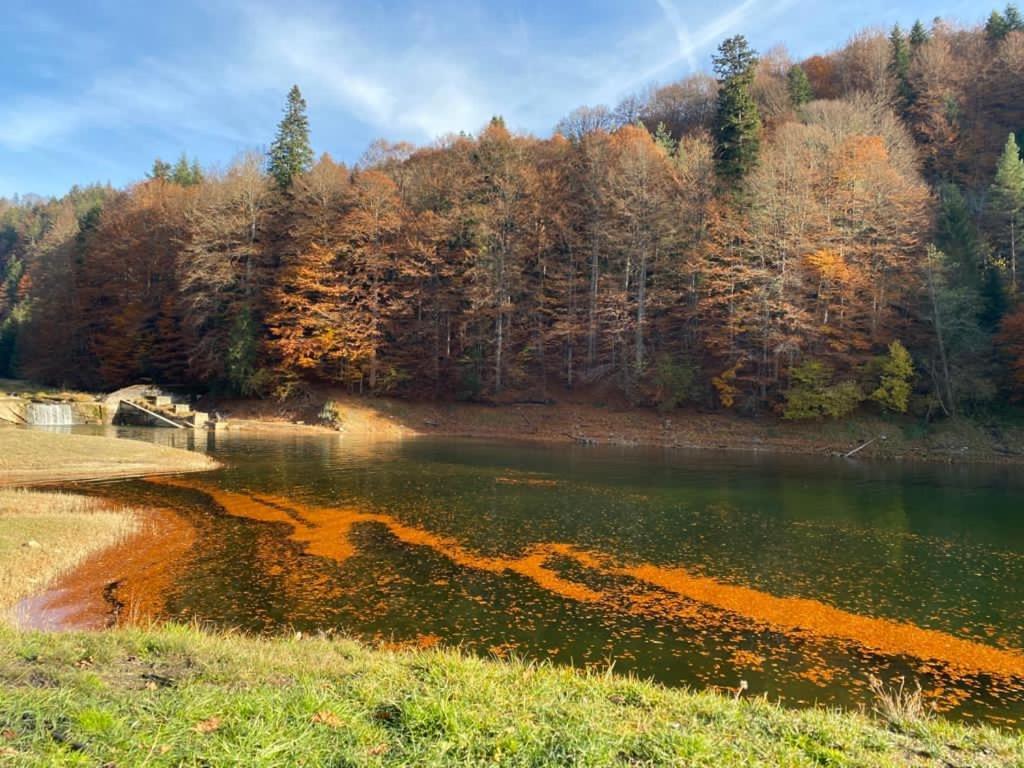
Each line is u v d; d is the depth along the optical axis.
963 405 40.88
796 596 13.09
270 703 4.87
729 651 10.30
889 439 39.44
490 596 12.68
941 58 69.44
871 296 43.50
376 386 51.22
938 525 19.45
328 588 12.97
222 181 58.19
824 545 17.06
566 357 53.06
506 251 51.03
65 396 51.12
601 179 52.16
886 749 5.19
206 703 4.82
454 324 53.03
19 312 80.69
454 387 51.72
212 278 50.09
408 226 52.22
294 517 19.28
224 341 51.28
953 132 63.94
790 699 8.65
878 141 48.44
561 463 32.28
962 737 5.74
